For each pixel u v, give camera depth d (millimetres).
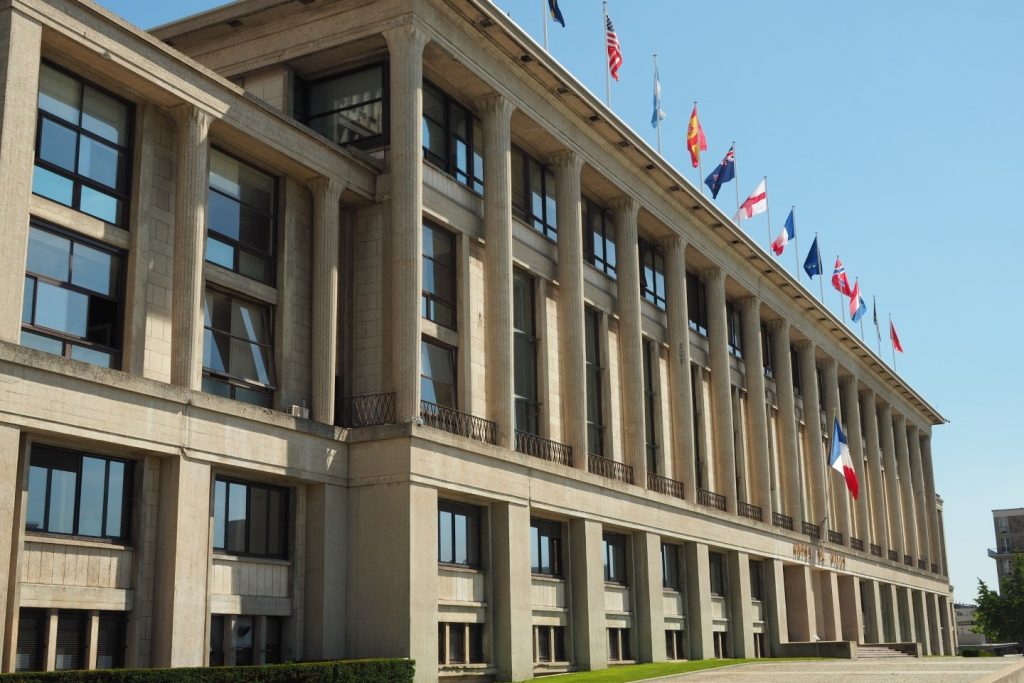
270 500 29391
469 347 36219
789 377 64438
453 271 36750
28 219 23531
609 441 44188
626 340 45531
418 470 30500
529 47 37844
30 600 22719
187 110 28234
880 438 86125
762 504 57844
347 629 30047
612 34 45594
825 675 34656
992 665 41406
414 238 32656
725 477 53250
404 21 33844
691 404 50094
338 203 33094
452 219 36438
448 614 32094
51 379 23016
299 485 30141
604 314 45906
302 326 32156
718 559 52250
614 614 41844
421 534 30266
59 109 25984
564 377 40688
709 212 52031
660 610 43844
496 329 36156
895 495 84812
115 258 27031
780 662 45500
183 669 21938
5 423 21938
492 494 33812
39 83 25562
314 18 35312
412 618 29375
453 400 35594
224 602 27219
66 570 23750
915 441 95312
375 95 35625
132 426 24719
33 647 22969
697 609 47469
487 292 36594
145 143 27875
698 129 52000
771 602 56375
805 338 68562
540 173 43125
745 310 60625
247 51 36438
